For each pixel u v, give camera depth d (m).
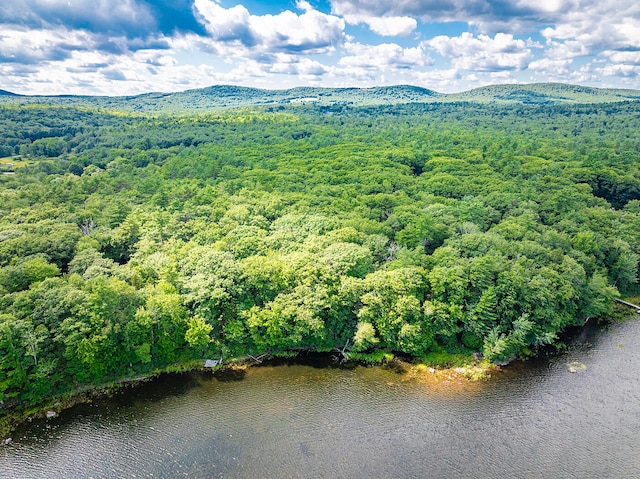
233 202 134.88
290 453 65.62
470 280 90.31
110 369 80.00
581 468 63.97
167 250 102.81
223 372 83.38
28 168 182.25
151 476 61.34
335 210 127.81
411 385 81.25
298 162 192.38
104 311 75.75
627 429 71.44
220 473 61.97
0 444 66.00
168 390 78.50
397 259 99.38
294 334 85.50
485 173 176.75
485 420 73.06
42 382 73.06
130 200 142.62
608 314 108.19
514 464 64.50
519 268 92.81
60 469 62.38
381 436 69.31
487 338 86.94
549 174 171.75
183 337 83.38
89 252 97.94
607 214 133.12
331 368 85.31
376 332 89.94
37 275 86.19
